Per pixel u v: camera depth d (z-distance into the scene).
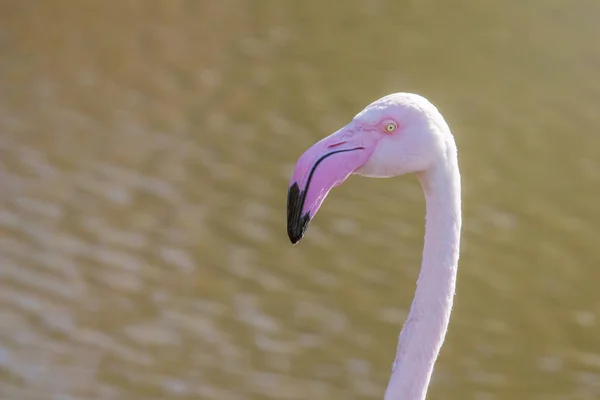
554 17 18.64
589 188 13.23
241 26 18.02
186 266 11.15
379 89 15.52
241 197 12.45
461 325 10.84
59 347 9.84
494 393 9.88
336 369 9.88
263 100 15.02
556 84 15.93
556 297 11.26
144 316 10.40
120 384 9.48
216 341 10.14
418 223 12.13
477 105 15.16
